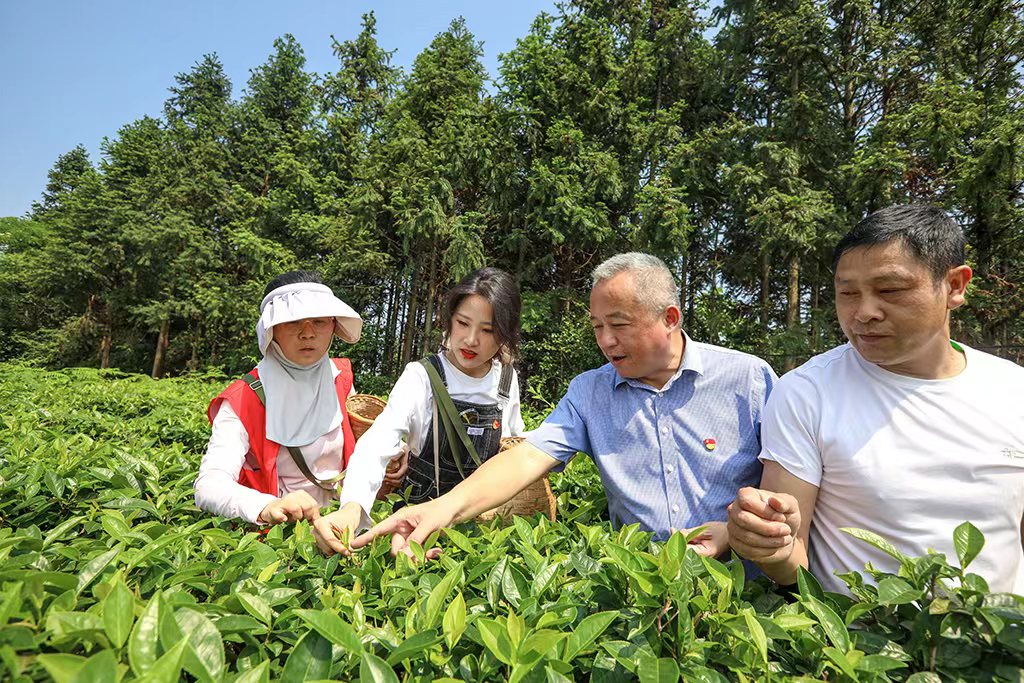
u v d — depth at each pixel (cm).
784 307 1670
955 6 1268
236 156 2630
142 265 2344
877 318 142
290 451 225
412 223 1510
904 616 122
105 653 69
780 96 1478
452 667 104
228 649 109
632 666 98
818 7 1326
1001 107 1139
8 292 2906
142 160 2703
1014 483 143
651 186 1332
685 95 1691
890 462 146
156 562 127
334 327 235
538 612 116
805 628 114
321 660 94
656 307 180
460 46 2027
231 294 2044
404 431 222
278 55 2864
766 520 126
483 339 230
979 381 148
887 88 1361
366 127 2284
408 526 165
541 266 1598
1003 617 109
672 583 111
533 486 223
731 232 1582
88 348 2636
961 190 1053
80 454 236
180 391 1036
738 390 192
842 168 1258
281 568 144
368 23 2286
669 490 191
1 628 86
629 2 1695
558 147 1520
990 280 1157
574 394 207
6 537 139
